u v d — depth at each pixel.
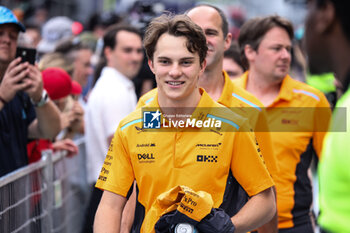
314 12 2.24
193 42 3.42
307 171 5.45
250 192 3.65
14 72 4.80
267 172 3.67
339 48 2.22
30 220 4.90
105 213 3.64
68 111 6.71
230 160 3.61
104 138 6.51
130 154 3.63
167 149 3.57
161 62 3.46
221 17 4.68
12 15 4.96
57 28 9.66
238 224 3.51
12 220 4.43
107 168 3.72
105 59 7.68
